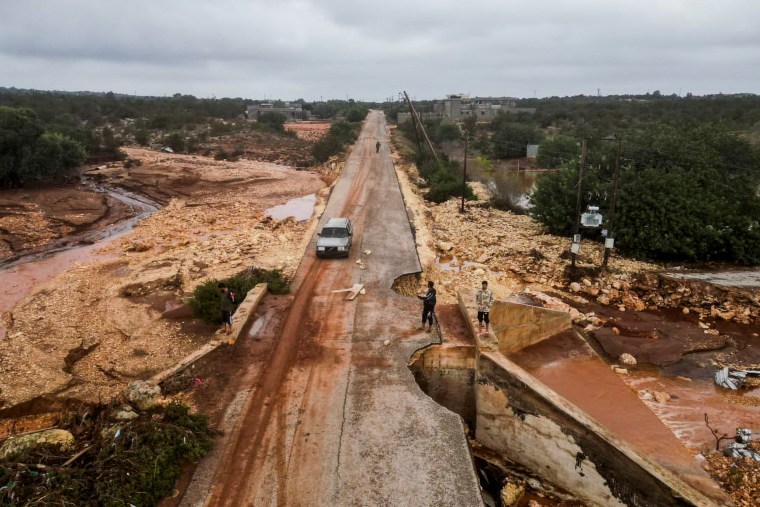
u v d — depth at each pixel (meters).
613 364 17.17
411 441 10.61
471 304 16.59
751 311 20.47
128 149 72.50
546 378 15.68
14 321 19.31
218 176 52.88
